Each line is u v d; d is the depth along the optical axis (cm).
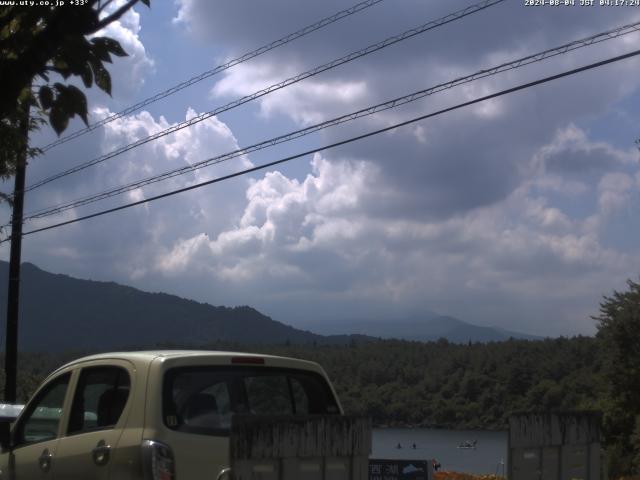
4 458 701
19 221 1886
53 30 498
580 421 629
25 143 847
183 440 568
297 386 659
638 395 2898
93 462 596
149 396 578
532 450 598
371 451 540
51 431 671
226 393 610
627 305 2980
